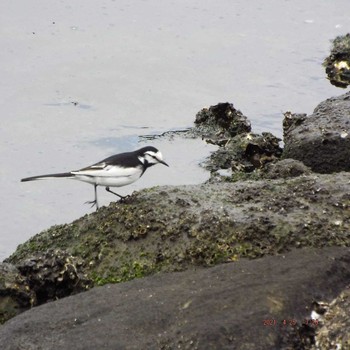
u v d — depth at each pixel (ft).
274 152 60.85
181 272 39.78
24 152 62.64
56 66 74.43
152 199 43.75
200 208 42.68
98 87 71.77
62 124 66.49
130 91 71.41
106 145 63.72
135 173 45.88
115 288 38.86
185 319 35.24
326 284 37.11
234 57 76.84
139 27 81.10
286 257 39.34
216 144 64.08
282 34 80.79
